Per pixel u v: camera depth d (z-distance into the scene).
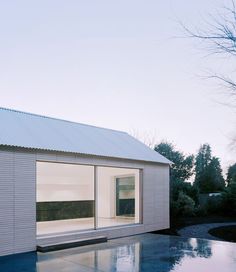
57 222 14.00
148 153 14.91
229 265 7.86
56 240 10.28
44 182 14.78
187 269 7.50
